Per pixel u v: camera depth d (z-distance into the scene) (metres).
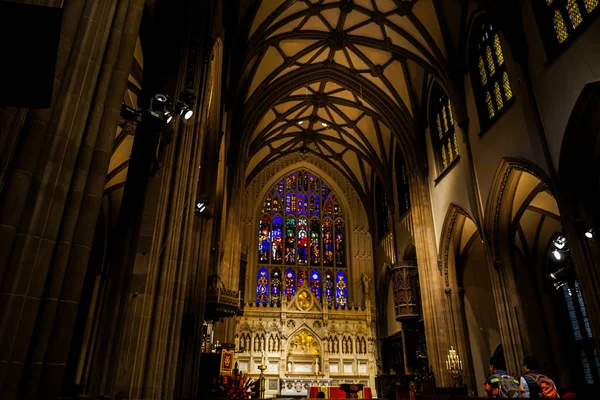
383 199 32.12
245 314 28.75
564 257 20.66
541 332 20.72
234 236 21.95
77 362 19.23
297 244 33.56
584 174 12.46
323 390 19.28
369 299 31.61
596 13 11.48
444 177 21.33
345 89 27.75
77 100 4.66
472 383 18.61
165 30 10.59
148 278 8.33
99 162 4.87
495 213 16.72
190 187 10.19
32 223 4.10
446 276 20.89
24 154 4.09
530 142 14.20
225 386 14.56
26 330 3.90
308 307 30.00
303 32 23.00
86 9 5.01
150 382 7.90
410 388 15.24
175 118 9.61
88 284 20.98
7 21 3.00
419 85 24.16
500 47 16.86
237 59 20.08
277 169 35.53
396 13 21.08
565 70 12.59
